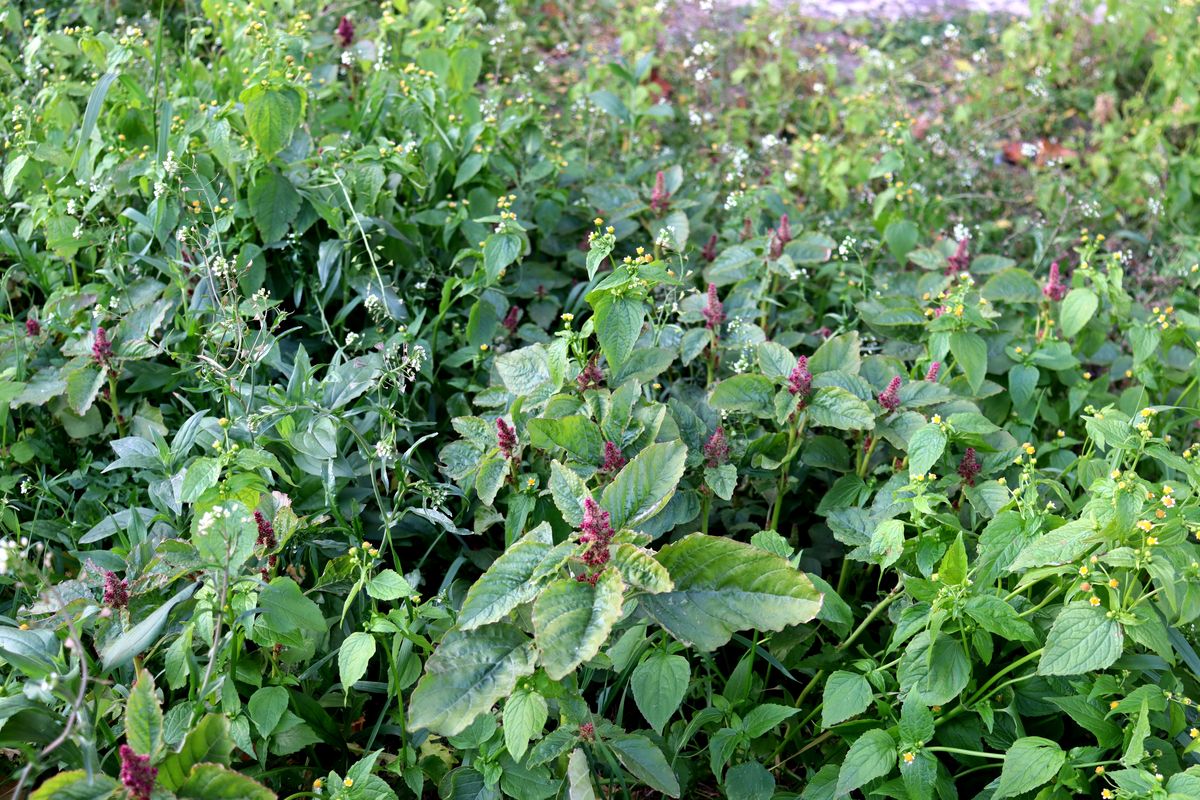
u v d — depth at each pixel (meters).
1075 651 2.48
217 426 3.28
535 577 2.40
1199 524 2.55
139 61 5.03
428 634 3.02
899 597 3.06
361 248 4.19
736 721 2.83
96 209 4.19
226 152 3.80
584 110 5.96
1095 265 5.41
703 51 6.54
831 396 3.30
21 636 2.51
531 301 4.55
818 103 6.78
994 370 4.12
